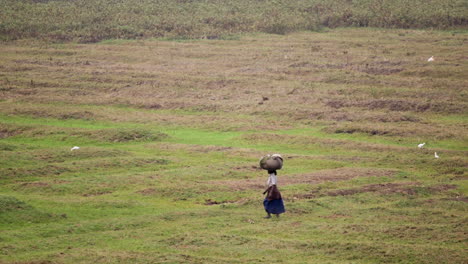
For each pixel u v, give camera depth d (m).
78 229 80.38
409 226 77.12
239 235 75.38
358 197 98.56
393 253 66.31
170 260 65.88
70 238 75.94
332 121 175.25
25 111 186.50
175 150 141.00
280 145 148.88
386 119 172.50
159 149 142.25
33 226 82.31
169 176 113.00
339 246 69.44
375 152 139.38
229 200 99.50
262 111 188.38
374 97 199.62
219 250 69.62
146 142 153.38
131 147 145.75
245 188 105.19
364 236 74.00
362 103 191.50
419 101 187.88
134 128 163.25
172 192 101.88
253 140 153.38
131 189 105.12
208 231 78.31
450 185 106.94
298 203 92.88
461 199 96.81
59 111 186.00
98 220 85.06
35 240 75.31
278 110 187.88
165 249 71.00
